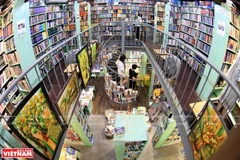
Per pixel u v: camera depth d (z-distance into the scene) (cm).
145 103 798
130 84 822
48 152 261
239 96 193
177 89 494
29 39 537
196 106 376
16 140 240
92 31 938
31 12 573
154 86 789
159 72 536
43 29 651
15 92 447
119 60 760
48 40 684
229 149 137
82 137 534
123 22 819
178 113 375
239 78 335
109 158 559
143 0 948
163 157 568
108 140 618
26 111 216
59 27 786
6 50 454
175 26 816
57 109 302
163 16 867
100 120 690
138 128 451
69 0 799
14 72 471
